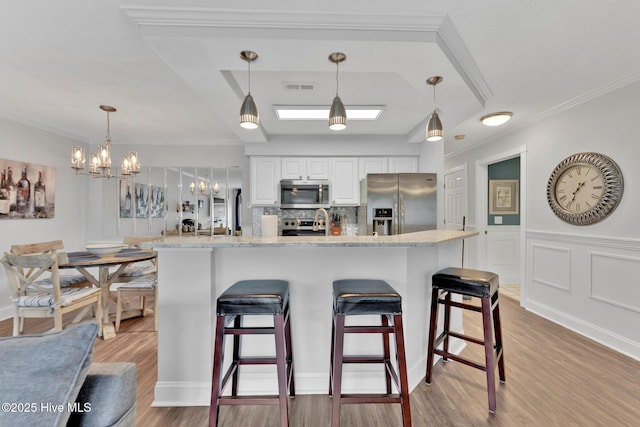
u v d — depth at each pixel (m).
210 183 4.81
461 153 4.98
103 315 3.03
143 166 4.72
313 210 4.73
